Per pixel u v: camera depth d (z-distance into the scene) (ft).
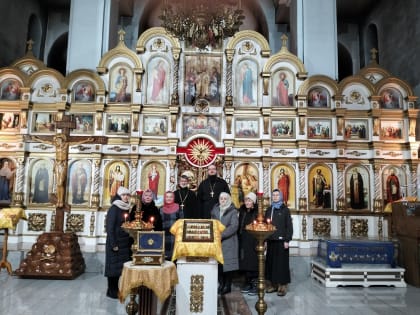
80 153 34.65
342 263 26.07
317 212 34.71
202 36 22.30
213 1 22.77
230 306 19.62
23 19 48.08
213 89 36.27
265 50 36.52
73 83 35.94
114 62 36.42
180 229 16.46
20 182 34.14
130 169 34.76
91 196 34.04
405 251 26.91
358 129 35.99
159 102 36.06
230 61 36.37
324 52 37.96
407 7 42.52
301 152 35.01
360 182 35.32
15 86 36.11
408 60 42.01
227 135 35.42
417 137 38.68
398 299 22.12
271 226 16.81
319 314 18.86
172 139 34.78
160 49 36.60
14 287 23.48
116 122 35.55
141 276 13.87
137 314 17.52
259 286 17.13
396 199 34.86
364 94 36.35
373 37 54.39
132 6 54.60
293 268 28.84
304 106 35.63
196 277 15.79
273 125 35.88
